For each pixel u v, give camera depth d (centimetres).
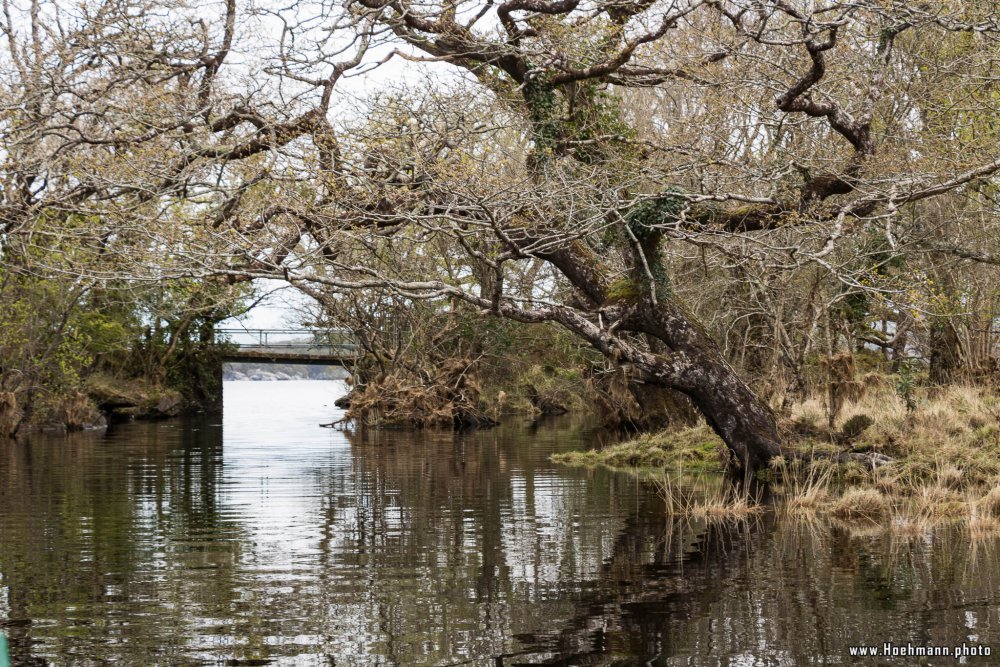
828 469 1608
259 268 1508
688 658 741
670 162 1934
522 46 1730
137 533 1259
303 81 1557
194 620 848
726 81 1653
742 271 2270
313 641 789
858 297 2291
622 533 1241
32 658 750
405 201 1545
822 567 1019
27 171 1502
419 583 978
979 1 1514
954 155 1563
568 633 805
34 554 1127
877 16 1681
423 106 1527
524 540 1198
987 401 2020
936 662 726
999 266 2212
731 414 1680
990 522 1230
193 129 1562
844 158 1720
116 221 1523
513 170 1700
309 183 1502
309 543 1186
